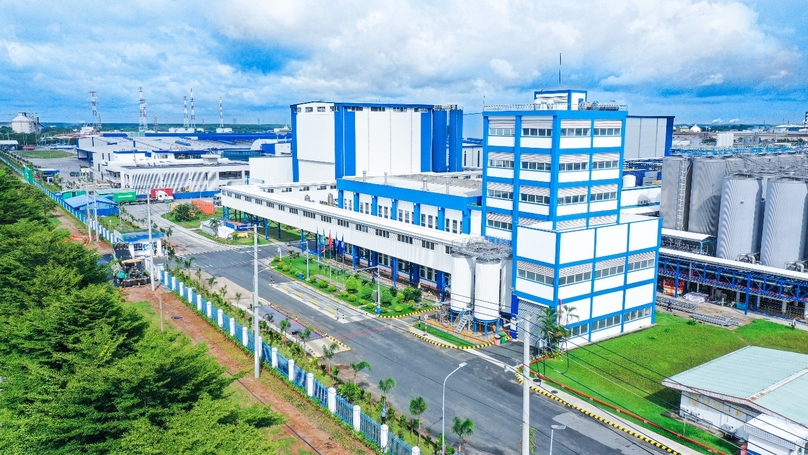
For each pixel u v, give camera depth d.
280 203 99.56
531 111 62.38
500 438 40.28
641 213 86.00
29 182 175.62
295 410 43.59
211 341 57.72
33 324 39.84
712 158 79.06
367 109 106.44
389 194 86.81
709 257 71.12
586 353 55.66
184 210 128.00
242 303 70.50
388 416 42.62
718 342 58.69
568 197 62.84
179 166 167.62
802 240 69.56
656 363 53.28
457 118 115.00
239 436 28.89
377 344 57.69
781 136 166.25
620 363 53.28
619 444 39.81
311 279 79.94
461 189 83.12
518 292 59.47
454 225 76.25
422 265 71.88
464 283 61.22
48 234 59.25
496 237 69.00
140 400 31.72
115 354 39.25
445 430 41.31
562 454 38.44
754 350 50.28
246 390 46.78
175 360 32.97
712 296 73.00
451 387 48.28
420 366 52.47
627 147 128.25
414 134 113.06
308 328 56.38
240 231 114.19
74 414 31.23
